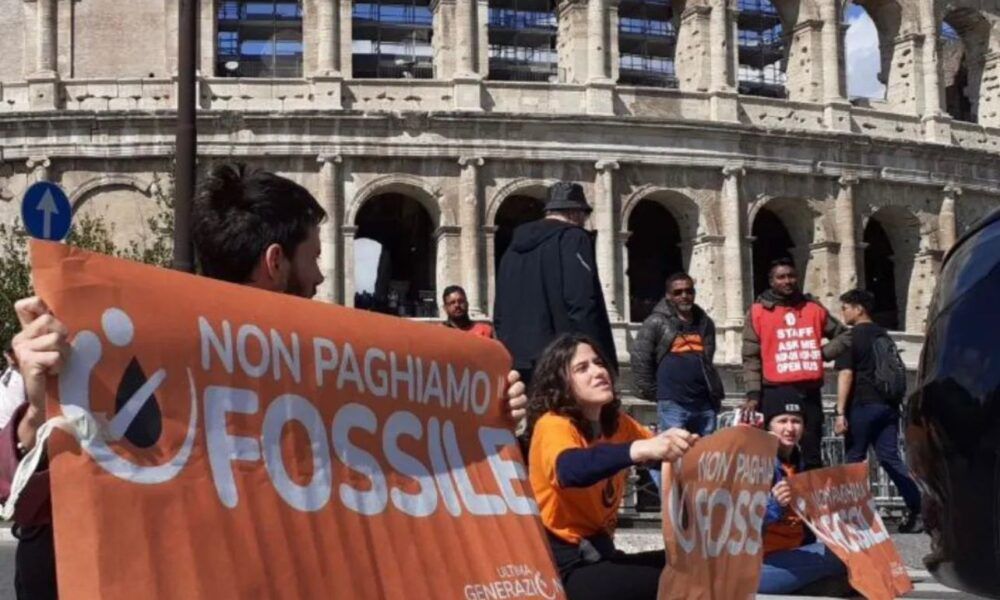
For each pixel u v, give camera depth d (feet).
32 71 213.25
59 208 86.63
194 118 84.89
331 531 24.25
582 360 37.24
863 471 57.62
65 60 212.84
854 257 226.17
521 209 249.96
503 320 51.65
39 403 20.83
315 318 25.36
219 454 22.68
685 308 78.64
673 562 34.40
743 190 220.84
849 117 229.66
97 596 20.21
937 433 29.68
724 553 37.04
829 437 113.09
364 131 207.62
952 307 30.40
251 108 207.31
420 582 25.64
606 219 212.23
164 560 21.20
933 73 238.07
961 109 282.15
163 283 22.68
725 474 36.83
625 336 208.64
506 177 211.82
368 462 25.66
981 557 28.71
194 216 27.17
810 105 228.43
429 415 27.43
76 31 217.56
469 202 209.15
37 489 23.32
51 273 21.04
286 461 23.89
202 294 23.27
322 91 208.64
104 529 20.61
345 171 207.41
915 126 236.63
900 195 232.53
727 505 37.17
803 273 229.04
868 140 227.20
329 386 25.16
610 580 35.88
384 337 26.76
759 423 57.77
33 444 21.79
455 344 28.35
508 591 27.58
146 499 21.27
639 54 280.72
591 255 51.01
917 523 87.04
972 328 29.48
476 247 208.74
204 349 22.89
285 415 24.08
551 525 36.86
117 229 205.67
